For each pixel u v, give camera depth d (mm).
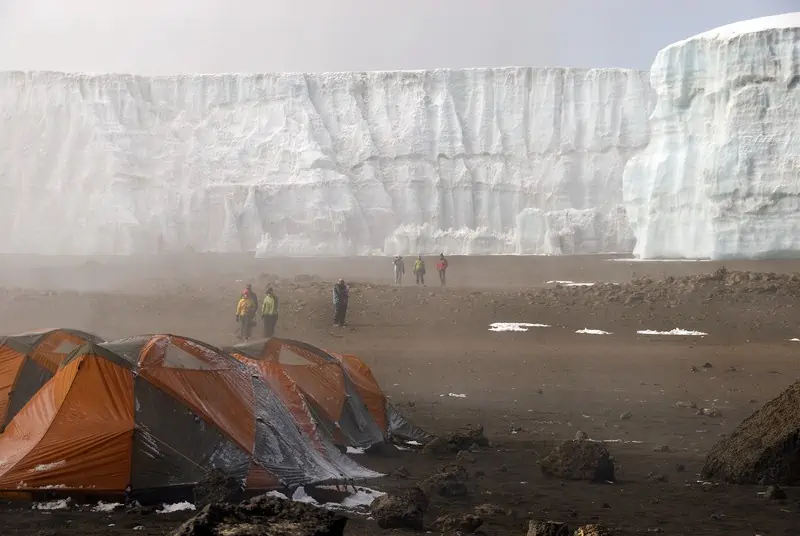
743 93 59750
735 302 35812
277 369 12391
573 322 32938
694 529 9125
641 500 10516
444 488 10570
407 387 20953
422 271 47000
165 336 10336
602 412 17922
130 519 8617
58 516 8680
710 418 17391
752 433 11984
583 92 98875
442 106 100188
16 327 29688
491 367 24047
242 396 10430
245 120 100312
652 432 15914
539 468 12430
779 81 59000
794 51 58688
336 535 5676
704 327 31594
